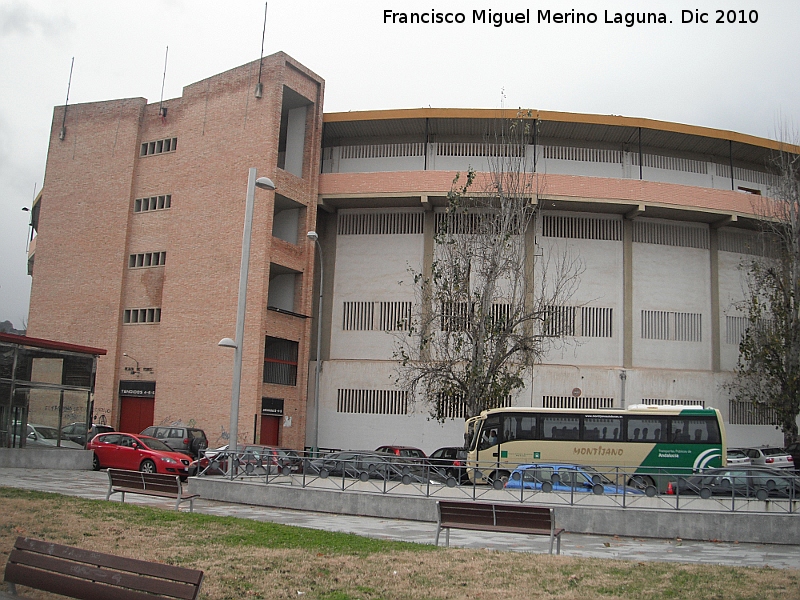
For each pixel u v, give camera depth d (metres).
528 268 39.59
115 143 43.97
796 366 36.94
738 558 14.22
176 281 40.03
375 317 41.03
